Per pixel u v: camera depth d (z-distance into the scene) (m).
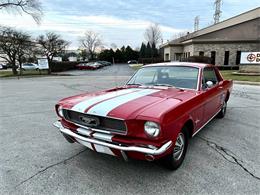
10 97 9.76
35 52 30.19
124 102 2.90
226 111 6.50
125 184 2.80
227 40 30.06
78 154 3.68
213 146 3.95
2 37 26.98
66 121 3.24
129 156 2.68
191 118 3.19
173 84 4.03
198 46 31.14
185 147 3.29
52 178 2.96
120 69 42.66
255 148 3.87
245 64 20.05
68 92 11.12
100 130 2.75
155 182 2.84
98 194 2.61
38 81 19.23
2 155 3.67
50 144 4.13
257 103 7.73
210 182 2.84
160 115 2.45
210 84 4.00
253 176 2.97
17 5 27.20
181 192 2.63
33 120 5.78
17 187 2.77
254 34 30.28
